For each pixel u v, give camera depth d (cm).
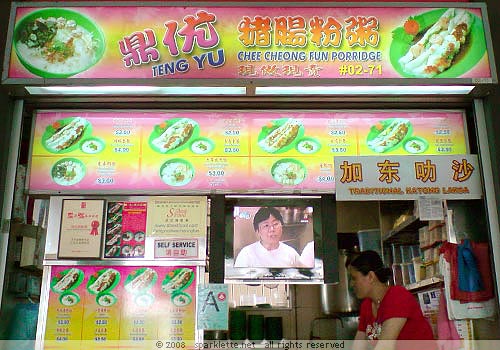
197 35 251
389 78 246
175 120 265
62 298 247
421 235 283
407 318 238
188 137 263
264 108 266
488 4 272
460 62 250
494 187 251
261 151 262
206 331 249
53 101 261
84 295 248
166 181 258
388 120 267
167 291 249
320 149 262
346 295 270
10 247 247
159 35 250
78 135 263
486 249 251
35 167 258
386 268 264
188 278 251
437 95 258
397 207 282
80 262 251
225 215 257
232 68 247
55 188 256
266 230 257
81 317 246
